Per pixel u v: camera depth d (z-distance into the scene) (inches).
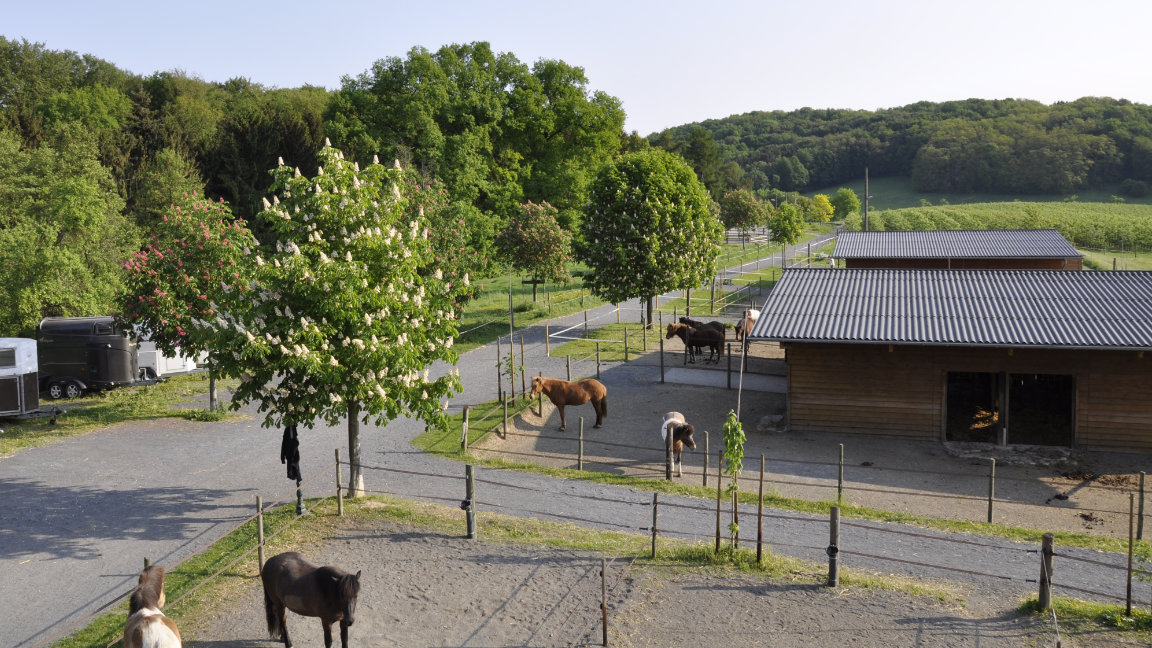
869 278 1085.8
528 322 1689.2
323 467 759.1
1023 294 974.4
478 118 2479.1
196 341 587.2
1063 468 805.2
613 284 1518.2
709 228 1573.6
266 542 554.3
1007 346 825.5
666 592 481.4
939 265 1694.1
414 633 433.1
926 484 756.6
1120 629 430.0
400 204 634.2
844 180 7086.6
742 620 446.0
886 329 889.5
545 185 2534.5
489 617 450.6
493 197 2389.3
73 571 518.6
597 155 2672.2
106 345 1162.6
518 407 1005.8
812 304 993.5
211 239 917.2
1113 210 4527.6
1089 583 504.4
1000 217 3705.7
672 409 1036.5
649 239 1466.5
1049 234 1786.4
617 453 855.1
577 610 458.9
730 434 532.7
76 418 957.8
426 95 2256.4
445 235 1492.4
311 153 2267.5
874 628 436.1
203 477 728.3
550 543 558.3
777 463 820.6
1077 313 893.2
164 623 342.6
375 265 604.1
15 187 1558.8
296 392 594.2
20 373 927.7
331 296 558.6
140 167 2295.8
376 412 603.2
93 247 1489.9
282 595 395.5
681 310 1840.6
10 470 740.0
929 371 896.9
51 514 623.5
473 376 1210.6
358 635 430.3
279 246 612.1
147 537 576.4
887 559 513.3
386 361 568.7
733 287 2196.1
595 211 1524.4
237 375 572.1
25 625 445.7
